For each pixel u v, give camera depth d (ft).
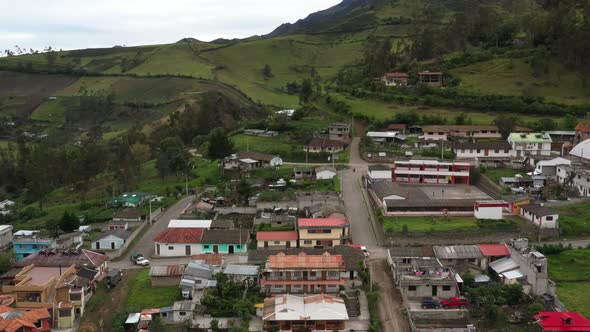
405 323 229.66
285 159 489.26
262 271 258.57
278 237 304.30
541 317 219.00
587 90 587.68
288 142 530.27
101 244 310.86
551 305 236.43
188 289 250.78
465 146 453.17
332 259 255.09
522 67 647.56
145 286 264.93
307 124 583.99
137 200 397.39
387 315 236.02
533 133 465.47
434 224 318.45
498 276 262.67
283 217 333.83
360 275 262.88
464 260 275.59
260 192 393.70
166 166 465.88
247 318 229.66
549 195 360.48
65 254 281.74
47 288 242.58
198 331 225.76
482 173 413.18
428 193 376.89
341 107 616.80
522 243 282.15
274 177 433.89
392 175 412.16
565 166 382.63
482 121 537.65
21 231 354.54
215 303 240.94
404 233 304.50
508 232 306.14
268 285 251.80
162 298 251.80
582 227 309.63
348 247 282.36
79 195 469.57
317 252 280.51
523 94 587.68
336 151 488.85
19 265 273.33
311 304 230.68
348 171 440.45
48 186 460.55
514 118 514.27
